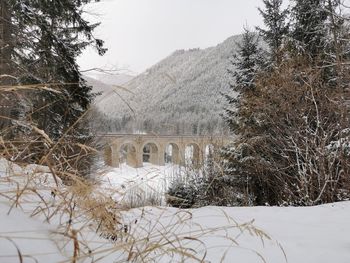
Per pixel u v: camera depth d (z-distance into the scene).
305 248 2.81
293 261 2.45
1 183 1.25
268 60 13.26
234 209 5.15
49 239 0.78
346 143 8.55
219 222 3.90
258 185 10.93
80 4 9.94
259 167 9.85
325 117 9.55
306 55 11.45
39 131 1.17
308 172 9.39
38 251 0.71
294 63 10.31
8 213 0.87
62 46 8.76
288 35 13.32
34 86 1.12
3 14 7.03
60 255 0.75
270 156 10.12
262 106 9.95
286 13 14.27
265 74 10.88
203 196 9.34
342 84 9.41
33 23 8.05
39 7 8.55
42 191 1.44
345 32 10.37
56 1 8.65
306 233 3.47
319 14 11.66
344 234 3.40
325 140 8.65
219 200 9.41
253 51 13.91
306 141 8.94
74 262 0.72
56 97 7.14
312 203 8.38
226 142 11.50
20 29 7.46
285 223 4.07
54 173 1.15
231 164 10.52
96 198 1.41
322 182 8.76
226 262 2.20
